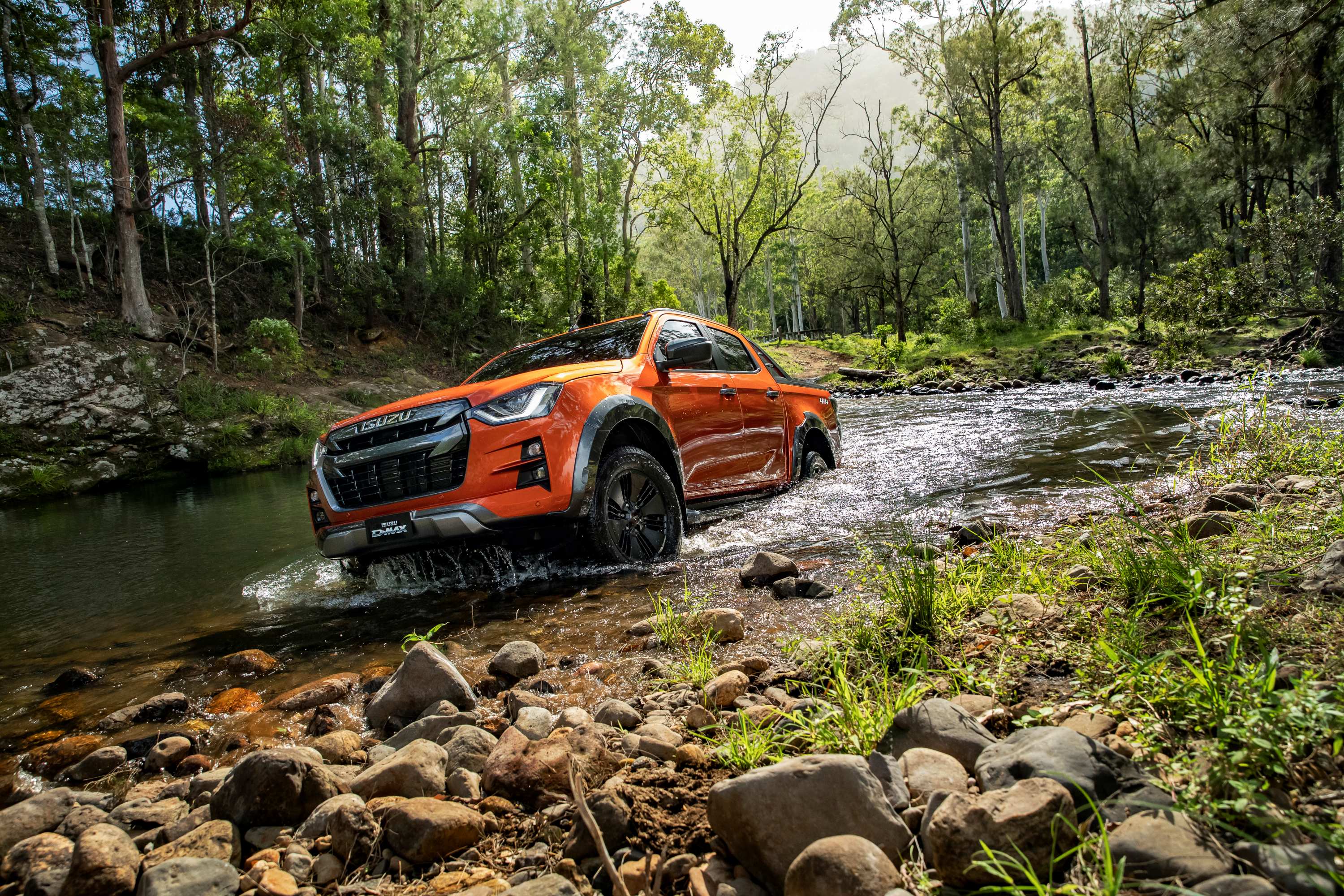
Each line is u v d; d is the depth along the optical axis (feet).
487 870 4.61
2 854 5.40
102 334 55.36
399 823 4.89
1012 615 7.63
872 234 139.54
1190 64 79.20
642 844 4.58
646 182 106.52
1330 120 63.82
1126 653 5.85
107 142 63.36
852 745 5.23
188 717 8.02
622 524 12.84
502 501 11.30
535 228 95.04
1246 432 13.56
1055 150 127.95
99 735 7.66
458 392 12.45
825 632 8.39
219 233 73.61
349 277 84.48
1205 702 4.66
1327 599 6.19
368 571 13.71
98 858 4.61
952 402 49.14
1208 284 53.67
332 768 6.11
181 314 65.26
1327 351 50.08
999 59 100.63
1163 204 81.76
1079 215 155.43
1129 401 38.22
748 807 4.21
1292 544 7.81
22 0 63.67
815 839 4.08
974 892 3.64
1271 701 4.19
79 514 31.58
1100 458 19.76
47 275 60.44
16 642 11.71
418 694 7.39
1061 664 6.40
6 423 45.75
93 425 47.98
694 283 206.18
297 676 9.10
